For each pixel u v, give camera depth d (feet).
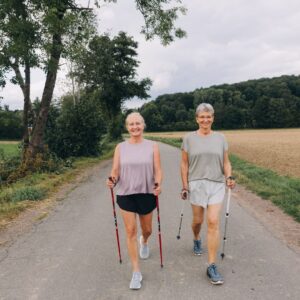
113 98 133.59
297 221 24.00
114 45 123.75
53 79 56.44
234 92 375.66
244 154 88.69
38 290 15.26
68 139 77.56
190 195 17.20
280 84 358.64
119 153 15.93
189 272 16.55
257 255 18.25
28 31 48.49
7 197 34.22
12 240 21.91
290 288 14.67
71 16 50.65
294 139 178.91
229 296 14.16
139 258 18.34
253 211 27.17
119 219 26.07
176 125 369.91
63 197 34.96
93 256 18.89
